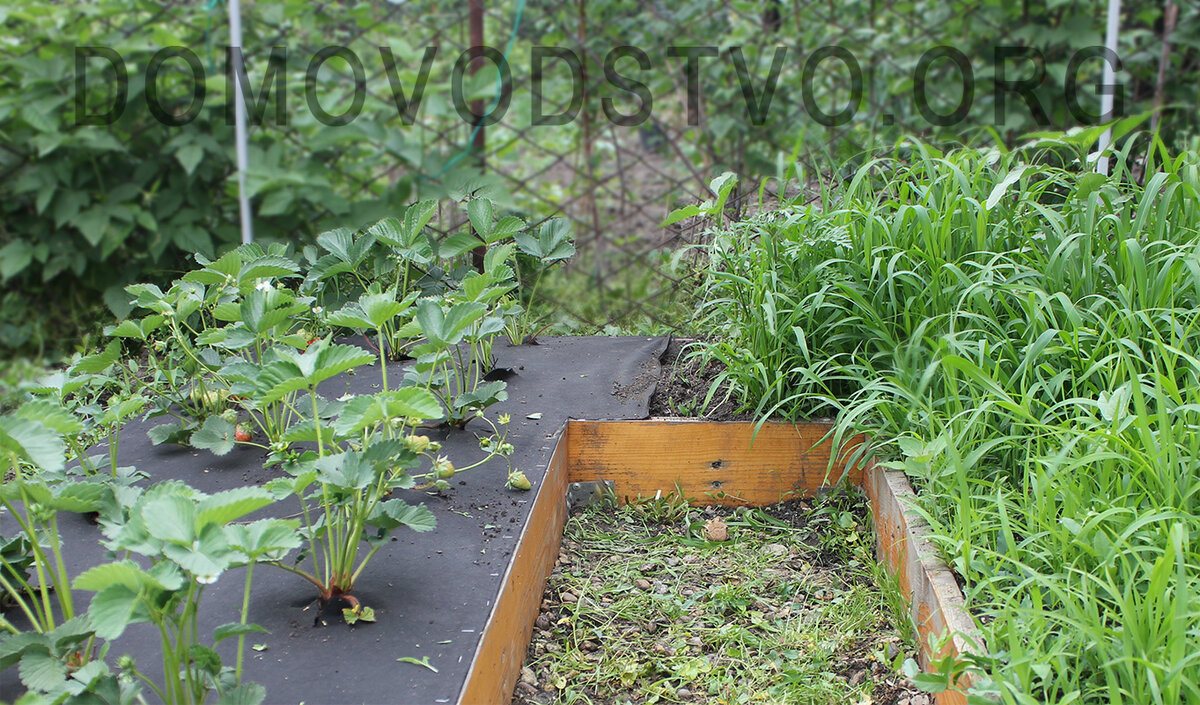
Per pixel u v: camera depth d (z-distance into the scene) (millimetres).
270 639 1802
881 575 2387
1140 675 1491
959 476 1970
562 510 2723
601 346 3463
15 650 1498
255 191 3791
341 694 1647
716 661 2182
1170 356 2217
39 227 4117
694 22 4848
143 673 1690
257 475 2494
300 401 2475
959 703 1752
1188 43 4660
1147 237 2607
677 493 2850
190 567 1320
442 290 3453
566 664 2168
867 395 2697
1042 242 2736
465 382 3006
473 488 2406
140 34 4102
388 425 1925
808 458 2797
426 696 1643
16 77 4121
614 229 5309
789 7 4918
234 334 2367
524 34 4887
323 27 4344
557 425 2793
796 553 2602
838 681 2092
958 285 2564
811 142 4598
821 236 2803
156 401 2725
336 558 1874
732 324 3039
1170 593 1629
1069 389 2365
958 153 3305
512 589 2049
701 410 2883
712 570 2537
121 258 4293
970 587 1964
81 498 1697
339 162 4188
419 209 3141
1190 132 4742
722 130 4629
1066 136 2791
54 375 2352
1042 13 4723
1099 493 1923
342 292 3648
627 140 6207
